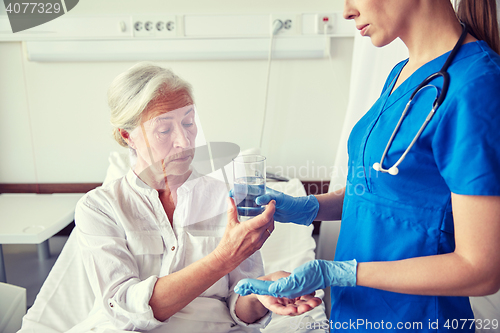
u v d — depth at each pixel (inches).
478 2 27.8
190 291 31.5
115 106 31.9
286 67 77.4
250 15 73.8
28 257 77.8
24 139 80.5
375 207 30.8
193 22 74.3
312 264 28.8
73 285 51.8
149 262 36.1
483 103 23.4
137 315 31.6
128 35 74.7
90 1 74.7
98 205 35.7
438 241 28.8
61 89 78.0
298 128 80.8
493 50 27.4
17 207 72.0
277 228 66.4
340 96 78.5
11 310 51.0
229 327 36.4
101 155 81.0
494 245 23.1
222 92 79.0
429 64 28.3
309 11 73.4
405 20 27.9
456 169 24.2
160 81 30.8
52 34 74.2
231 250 30.5
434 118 25.7
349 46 76.0
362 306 32.1
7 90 77.8
